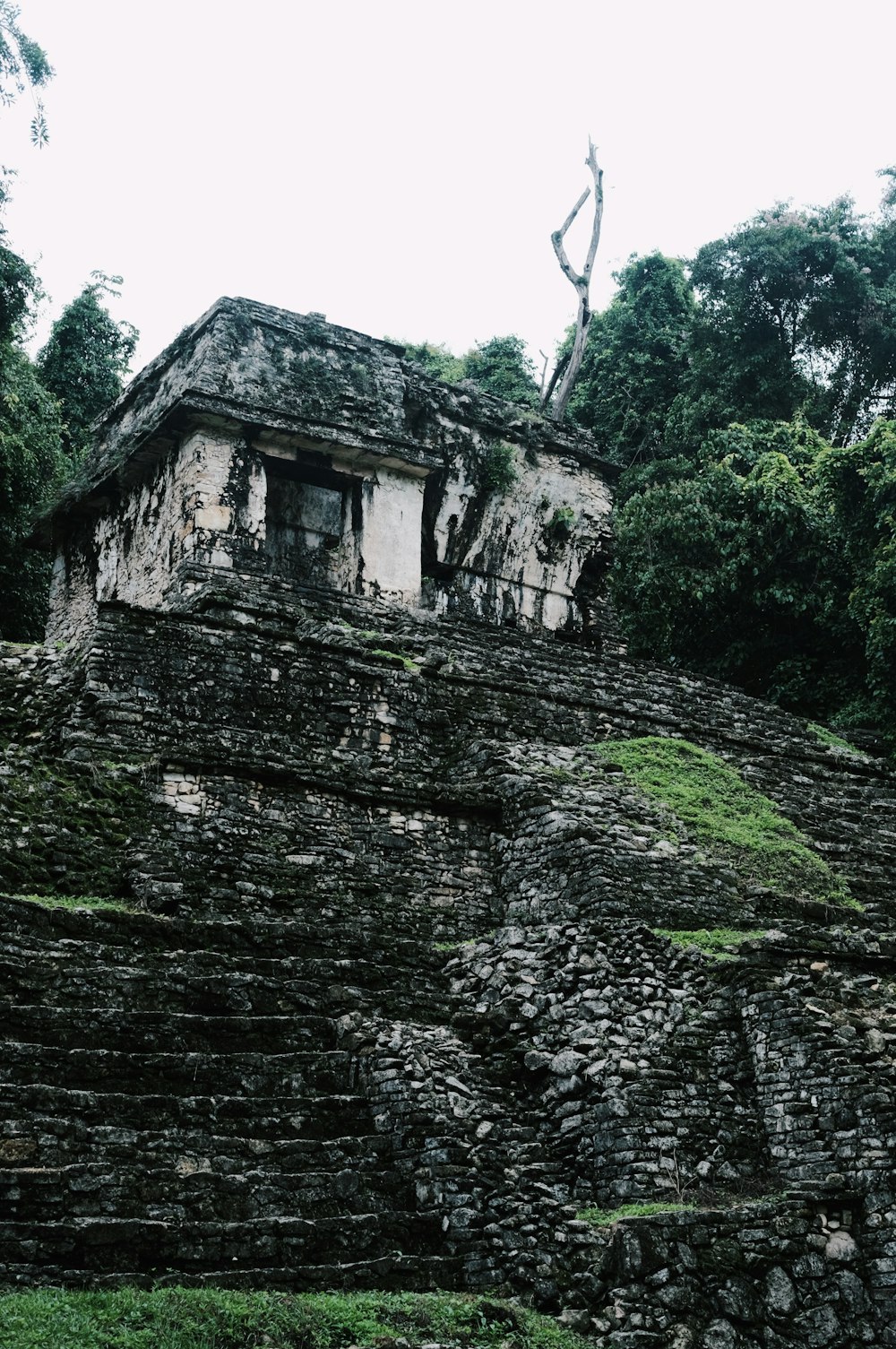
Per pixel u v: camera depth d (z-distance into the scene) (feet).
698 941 41.65
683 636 82.79
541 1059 36.24
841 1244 33.65
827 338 100.83
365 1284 28.45
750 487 80.48
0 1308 22.90
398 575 60.44
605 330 106.32
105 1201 26.86
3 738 44.21
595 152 100.78
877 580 68.54
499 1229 30.55
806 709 78.69
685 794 52.06
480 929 45.24
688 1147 35.55
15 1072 29.07
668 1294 30.50
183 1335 23.63
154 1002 33.12
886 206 104.88
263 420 57.11
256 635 47.91
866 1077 35.91
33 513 70.38
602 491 71.15
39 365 92.94
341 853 44.06
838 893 50.01
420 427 65.31
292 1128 31.42
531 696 54.75
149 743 43.96
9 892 36.88
